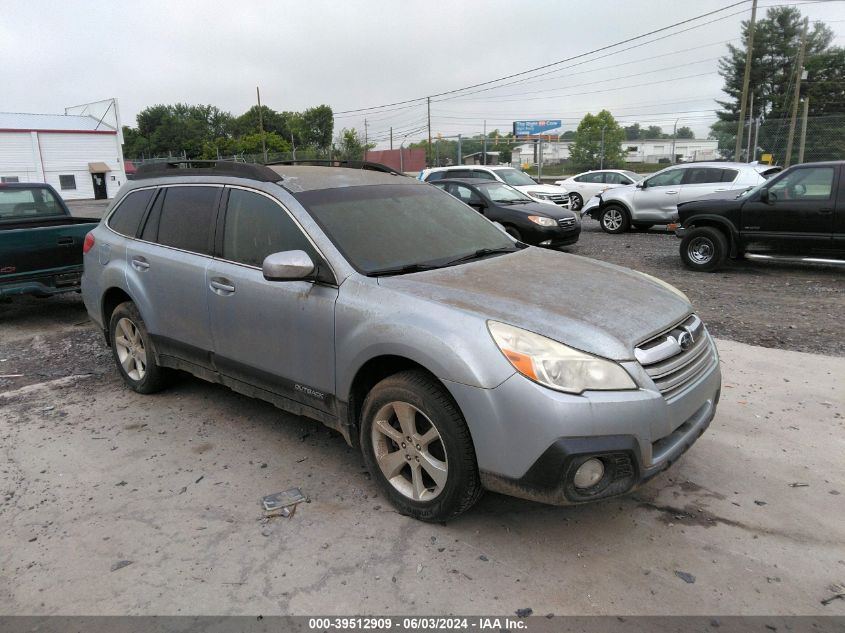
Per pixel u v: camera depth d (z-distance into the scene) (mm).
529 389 2592
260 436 4160
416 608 2537
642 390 2682
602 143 31391
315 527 3104
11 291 6906
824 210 8805
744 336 6230
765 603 2533
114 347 5047
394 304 3033
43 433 4273
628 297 3215
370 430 3217
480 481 2852
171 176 4578
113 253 4812
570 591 2617
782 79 51750
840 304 7543
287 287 3477
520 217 11633
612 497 2693
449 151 47281
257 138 69250
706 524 3074
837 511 3154
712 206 9844
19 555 2939
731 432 4039
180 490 3486
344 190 3863
